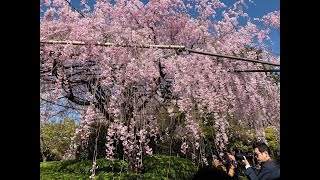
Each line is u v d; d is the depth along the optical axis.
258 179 2.85
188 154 5.54
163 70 4.67
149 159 5.00
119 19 5.16
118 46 4.08
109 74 4.01
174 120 5.07
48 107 5.04
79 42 3.96
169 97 4.93
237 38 5.74
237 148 5.46
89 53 4.13
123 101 4.18
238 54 5.45
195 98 4.58
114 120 4.09
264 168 2.85
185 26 5.74
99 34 4.12
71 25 4.25
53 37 4.34
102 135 4.80
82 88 5.16
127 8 5.16
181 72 4.59
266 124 5.97
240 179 3.57
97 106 4.32
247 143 5.88
